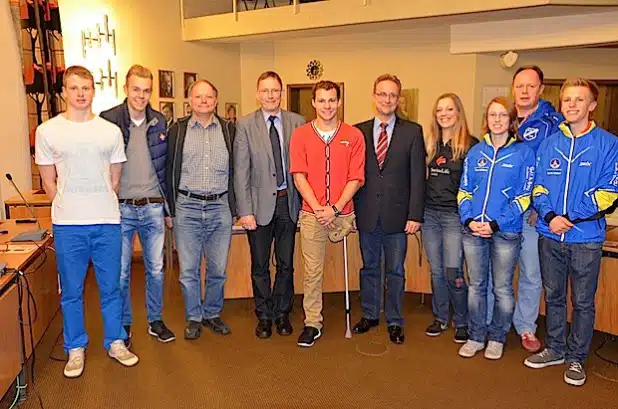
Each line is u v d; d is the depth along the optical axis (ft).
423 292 13.78
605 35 15.19
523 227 10.37
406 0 16.19
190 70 21.35
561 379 9.60
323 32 19.85
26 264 9.21
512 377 9.68
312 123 10.52
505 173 9.68
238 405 8.79
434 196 10.84
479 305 10.44
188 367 10.07
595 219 9.00
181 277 11.03
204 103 10.17
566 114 8.98
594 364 10.19
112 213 9.52
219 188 10.69
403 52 20.17
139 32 19.25
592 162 8.92
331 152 10.32
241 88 23.31
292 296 11.66
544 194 9.45
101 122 9.30
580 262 9.17
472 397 9.02
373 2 16.87
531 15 15.96
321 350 10.80
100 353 10.64
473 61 18.69
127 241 10.49
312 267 10.82
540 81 9.98
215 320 11.70
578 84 8.87
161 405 8.77
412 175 10.60
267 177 10.69
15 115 14.93
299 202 11.07
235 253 13.17
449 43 19.11
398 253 11.00
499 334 10.43
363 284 11.65
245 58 23.12
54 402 8.81
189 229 10.72
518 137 10.02
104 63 18.08
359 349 10.85
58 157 9.02
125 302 10.85
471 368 10.03
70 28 17.01
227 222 10.92
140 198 10.33
